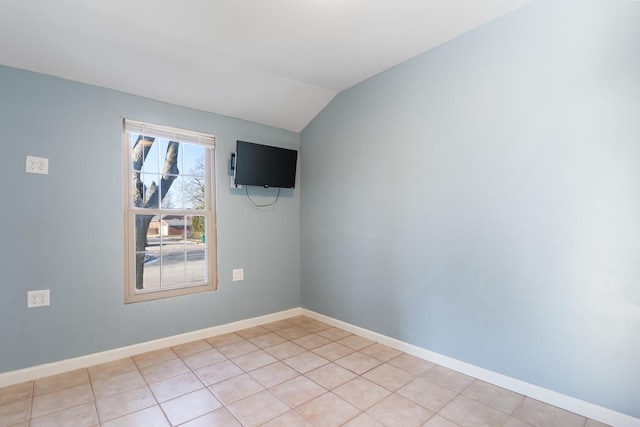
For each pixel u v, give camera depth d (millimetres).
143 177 2738
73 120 2395
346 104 3160
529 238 1998
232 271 3195
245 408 1880
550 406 1897
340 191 3232
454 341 2348
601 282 1751
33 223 2240
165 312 2777
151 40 2250
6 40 2031
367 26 2180
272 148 3334
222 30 2193
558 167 1886
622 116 1686
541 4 1936
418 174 2570
